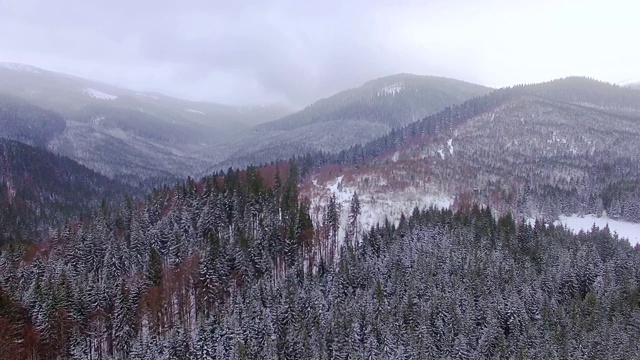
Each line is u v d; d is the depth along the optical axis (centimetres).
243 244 11950
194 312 11131
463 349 9112
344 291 11294
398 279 11269
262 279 11425
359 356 8981
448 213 15462
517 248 13362
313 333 9581
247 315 9906
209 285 10944
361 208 17562
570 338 9419
